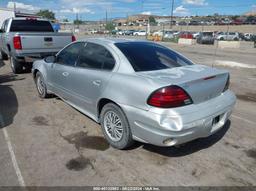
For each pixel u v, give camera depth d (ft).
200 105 10.68
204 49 81.97
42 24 33.68
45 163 11.06
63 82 16.20
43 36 26.86
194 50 76.38
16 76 28.53
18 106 18.33
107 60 12.72
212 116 10.80
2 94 21.35
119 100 11.29
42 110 17.56
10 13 72.90
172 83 9.96
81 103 14.70
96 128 14.71
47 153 11.87
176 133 9.77
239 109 18.80
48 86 18.74
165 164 11.16
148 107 10.07
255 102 20.74
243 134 14.25
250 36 154.92
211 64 43.60
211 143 13.09
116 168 10.80
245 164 11.25
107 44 13.19
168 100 9.75
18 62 28.25
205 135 11.05
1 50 38.50
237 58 55.26
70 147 12.47
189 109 10.13
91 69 13.50
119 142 12.03
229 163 11.31
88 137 13.57
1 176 10.14
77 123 15.38
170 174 10.46
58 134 13.88
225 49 84.64
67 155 11.73
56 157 11.54
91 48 14.07
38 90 20.61
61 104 18.84
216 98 11.71
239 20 286.25
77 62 14.89
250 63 46.11
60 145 12.66
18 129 14.46
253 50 82.58
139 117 10.45
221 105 11.48
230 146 12.83
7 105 18.53
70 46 16.05
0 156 11.55
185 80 10.29
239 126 15.40
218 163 11.29
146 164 11.14
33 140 13.14
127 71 11.62
